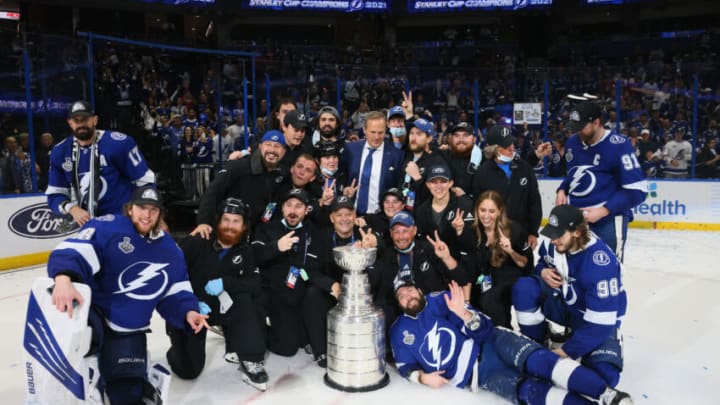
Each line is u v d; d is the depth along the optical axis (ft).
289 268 15.21
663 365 14.67
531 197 17.58
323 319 14.43
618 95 38.01
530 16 64.85
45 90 31.86
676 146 36.76
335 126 18.30
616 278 11.80
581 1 58.65
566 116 39.86
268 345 15.60
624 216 15.83
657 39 62.69
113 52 47.93
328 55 62.34
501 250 15.21
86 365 10.10
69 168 15.79
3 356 15.69
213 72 45.55
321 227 16.61
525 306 13.39
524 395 11.96
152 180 16.46
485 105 41.88
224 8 57.26
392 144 18.86
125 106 43.65
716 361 14.92
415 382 13.46
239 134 39.83
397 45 67.87
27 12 56.24
